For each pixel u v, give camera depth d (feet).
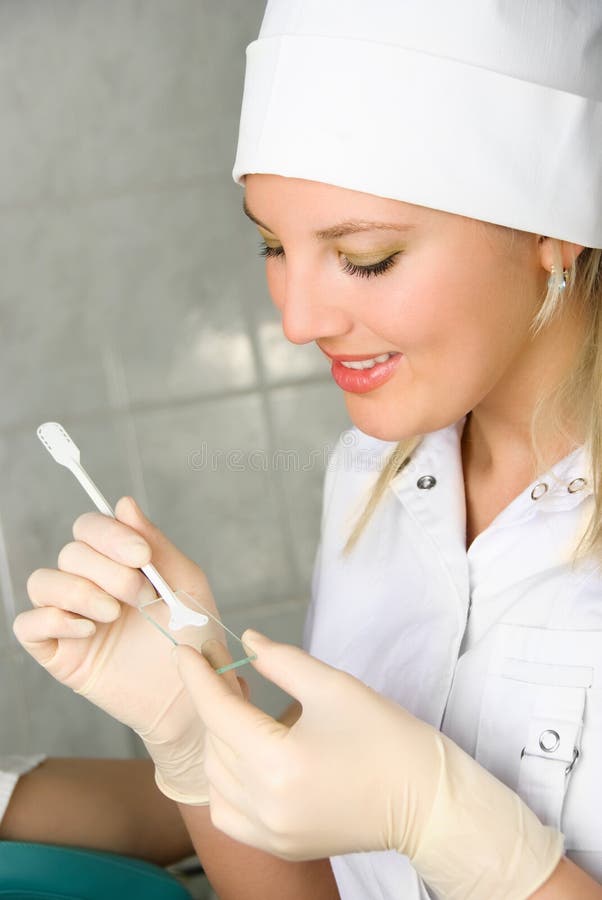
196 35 6.96
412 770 2.28
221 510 7.20
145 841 4.34
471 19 2.38
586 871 2.56
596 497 2.72
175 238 7.04
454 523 3.06
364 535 3.42
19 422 6.97
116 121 6.95
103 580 2.73
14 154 6.91
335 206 2.36
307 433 7.24
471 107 2.37
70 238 6.97
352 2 2.41
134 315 7.05
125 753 7.14
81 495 7.05
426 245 2.39
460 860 2.27
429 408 2.54
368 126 2.36
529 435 3.00
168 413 7.11
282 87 2.44
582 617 2.71
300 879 3.22
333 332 2.48
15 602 7.00
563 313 2.74
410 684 3.03
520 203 2.43
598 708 2.62
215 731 2.32
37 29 6.87
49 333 6.98
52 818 4.17
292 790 2.21
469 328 2.47
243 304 7.13
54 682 7.05
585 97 2.49
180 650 2.44
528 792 2.64
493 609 2.91
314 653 3.48
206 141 7.02
